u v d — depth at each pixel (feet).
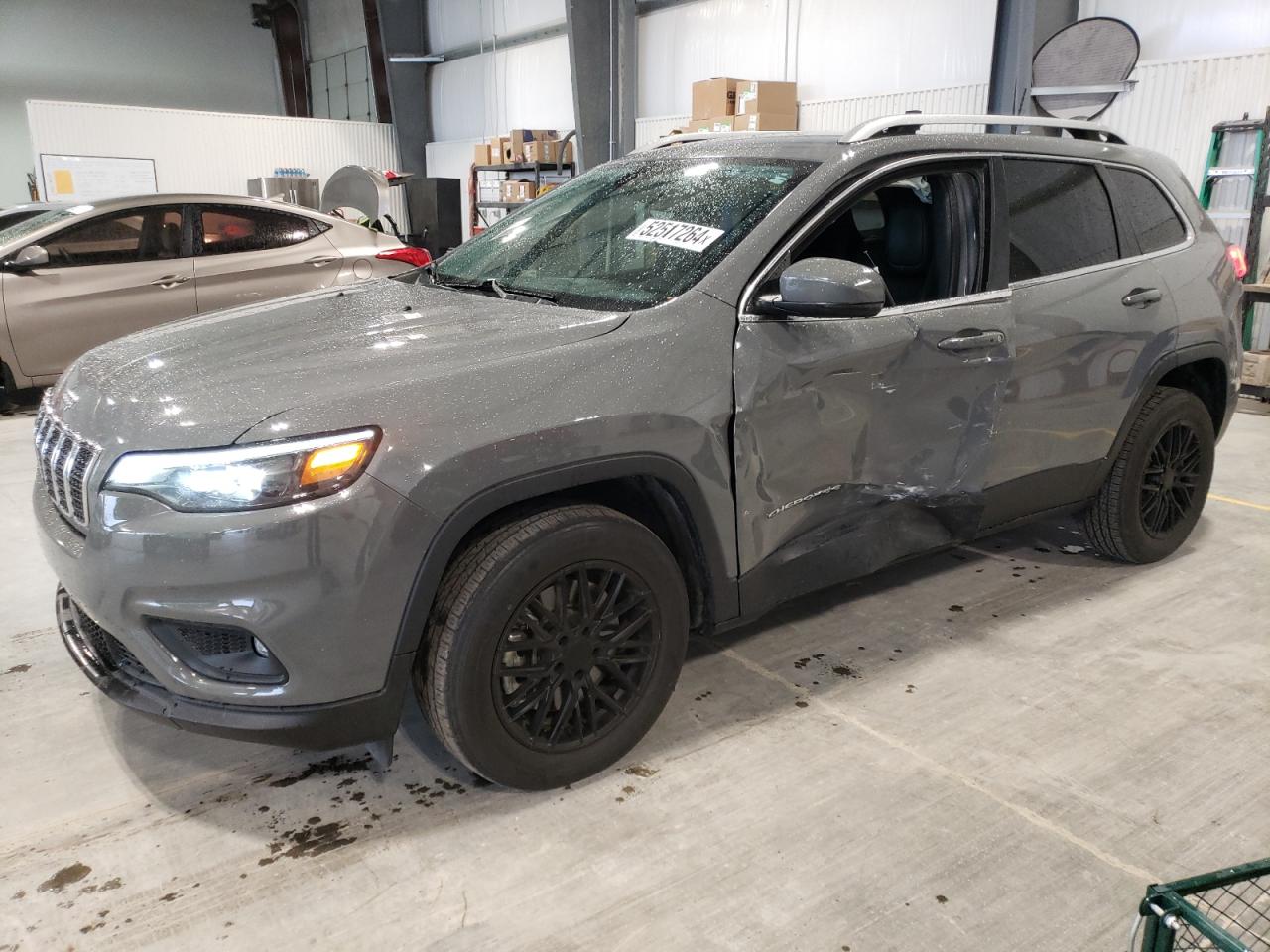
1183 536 11.19
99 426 6.07
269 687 5.75
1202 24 21.91
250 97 60.90
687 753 7.28
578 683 6.63
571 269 8.04
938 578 10.73
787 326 7.17
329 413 5.62
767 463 7.15
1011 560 11.29
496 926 5.52
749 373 6.92
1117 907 5.70
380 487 5.56
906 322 7.82
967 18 26.43
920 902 5.73
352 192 32.96
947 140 8.43
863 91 29.60
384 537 5.59
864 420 7.68
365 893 5.79
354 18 55.26
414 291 8.38
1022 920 5.59
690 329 6.79
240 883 5.88
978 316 8.28
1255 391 20.25
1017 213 8.76
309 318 7.47
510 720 6.37
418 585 5.77
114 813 6.57
